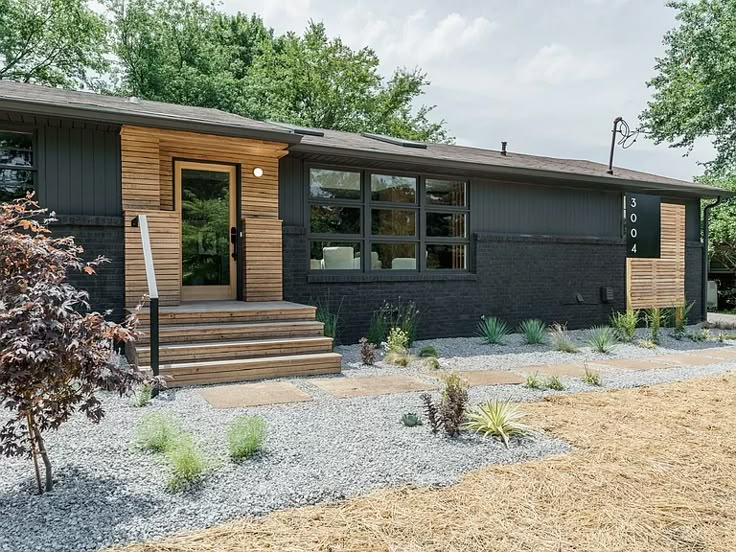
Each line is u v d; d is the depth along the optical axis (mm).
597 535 2492
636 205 11406
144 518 2545
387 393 5215
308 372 6043
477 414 4180
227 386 5418
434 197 9328
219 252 7633
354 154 7840
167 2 21734
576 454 3578
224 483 2955
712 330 11234
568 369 6711
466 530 2518
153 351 5023
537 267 10242
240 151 7547
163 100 20000
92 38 21234
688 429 4168
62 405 2855
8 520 2508
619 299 11227
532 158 12570
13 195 6246
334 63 25578
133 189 6711
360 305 8523
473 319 9562
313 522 2574
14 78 19938
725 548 2406
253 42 28000
